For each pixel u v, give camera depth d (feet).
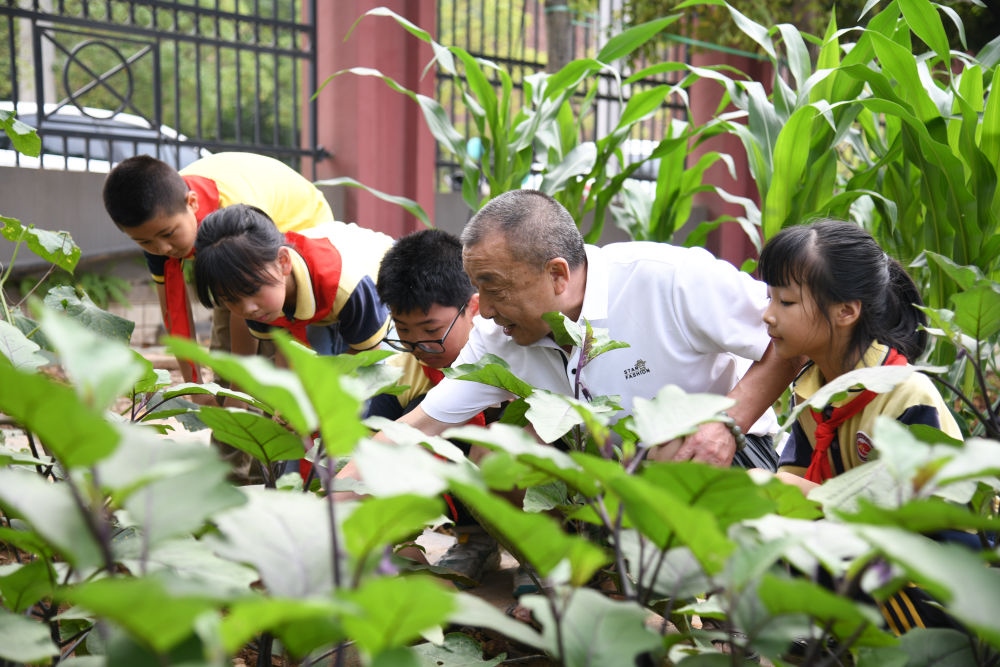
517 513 2.63
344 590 2.33
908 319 6.78
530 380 7.78
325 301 9.62
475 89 14.17
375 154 23.86
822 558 2.88
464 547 9.39
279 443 4.40
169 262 11.15
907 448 3.07
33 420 2.47
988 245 10.01
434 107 14.07
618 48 13.74
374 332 9.96
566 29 27.25
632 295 7.51
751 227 13.85
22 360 4.91
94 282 22.90
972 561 2.49
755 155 11.96
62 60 39.14
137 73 40.40
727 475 3.07
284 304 9.65
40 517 2.60
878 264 6.34
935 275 10.58
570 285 7.11
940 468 2.92
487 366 5.65
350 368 4.60
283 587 2.81
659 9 23.82
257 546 2.92
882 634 3.16
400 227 24.63
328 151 24.22
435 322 8.23
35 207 21.94
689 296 7.34
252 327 10.20
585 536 5.32
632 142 28.96
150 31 22.39
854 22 22.77
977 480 4.04
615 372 7.65
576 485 3.56
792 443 7.45
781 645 2.90
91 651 4.07
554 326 6.42
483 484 2.98
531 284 6.75
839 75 11.59
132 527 4.54
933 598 5.41
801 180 11.78
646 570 3.31
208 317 25.00
